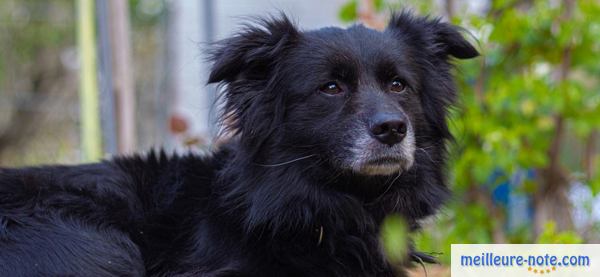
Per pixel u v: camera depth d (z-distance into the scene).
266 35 4.41
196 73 8.56
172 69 10.59
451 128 5.64
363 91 4.18
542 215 6.71
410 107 4.36
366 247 4.32
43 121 14.69
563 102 6.15
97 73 7.89
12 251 3.99
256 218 4.14
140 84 13.89
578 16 6.11
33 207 4.19
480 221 6.48
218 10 7.95
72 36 14.69
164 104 11.84
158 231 4.45
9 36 14.41
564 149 7.74
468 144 6.27
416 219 4.57
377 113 4.00
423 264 4.74
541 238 5.56
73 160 13.19
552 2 6.57
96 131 7.21
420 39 4.62
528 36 6.16
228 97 4.48
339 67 4.20
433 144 4.57
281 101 4.29
